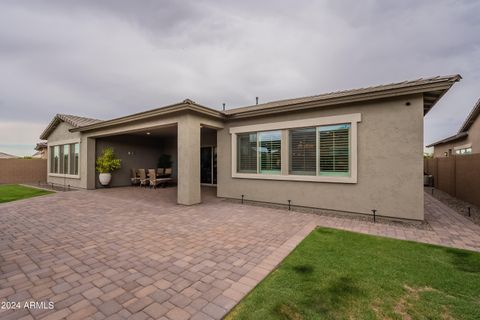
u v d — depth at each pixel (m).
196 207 7.62
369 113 6.22
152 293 2.66
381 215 6.07
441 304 2.46
